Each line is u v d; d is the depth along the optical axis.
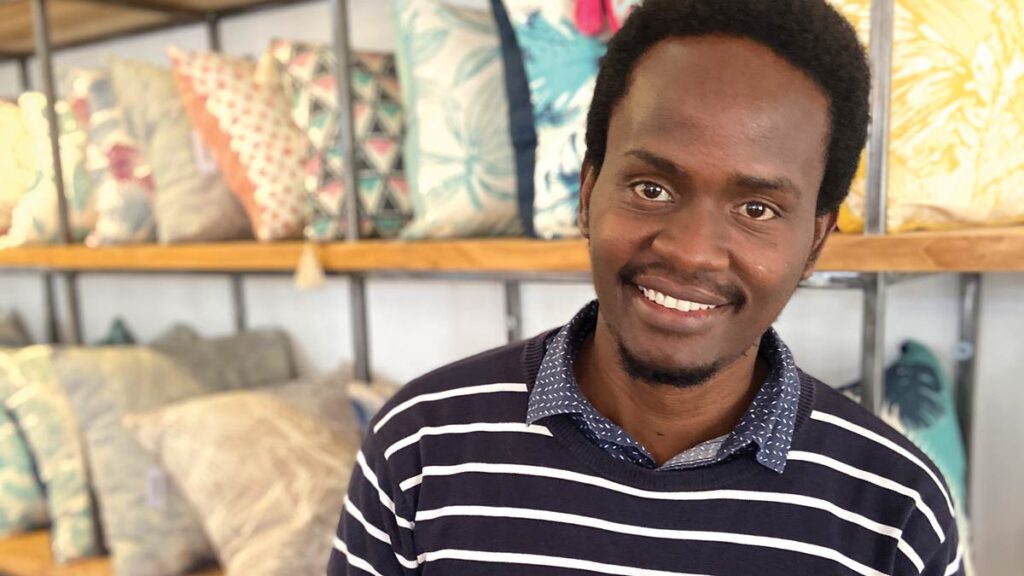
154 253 1.53
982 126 0.85
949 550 0.67
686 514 0.67
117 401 1.50
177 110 1.53
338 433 1.47
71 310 1.99
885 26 0.83
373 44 1.67
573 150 1.07
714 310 0.60
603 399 0.73
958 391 1.25
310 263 1.31
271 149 1.42
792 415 0.68
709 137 0.56
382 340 1.81
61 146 1.62
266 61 1.49
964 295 1.22
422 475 0.74
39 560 1.58
